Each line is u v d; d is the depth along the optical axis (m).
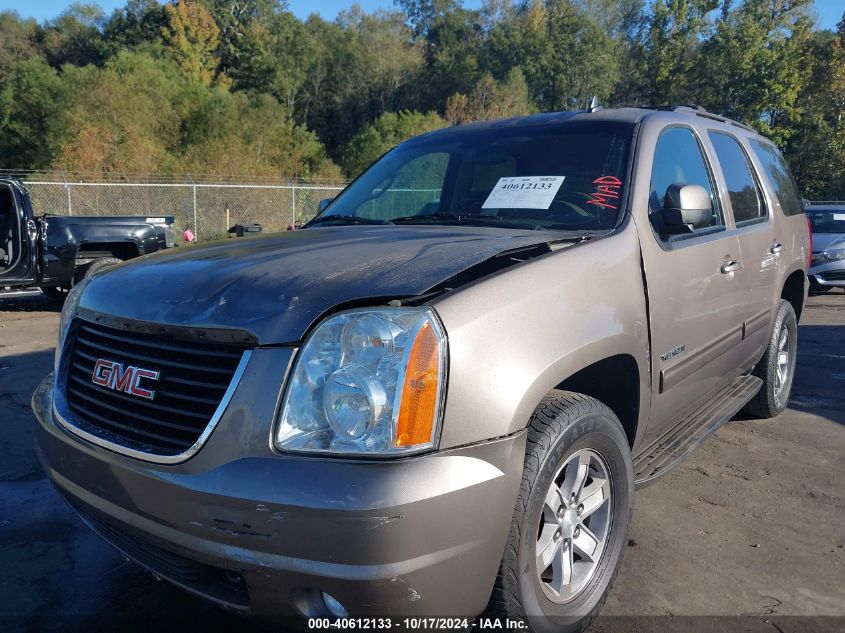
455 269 2.14
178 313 2.10
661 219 3.02
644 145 3.19
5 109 38.66
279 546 1.79
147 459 2.01
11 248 8.89
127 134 29.92
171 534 1.97
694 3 47.12
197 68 58.78
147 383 2.12
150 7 71.12
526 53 62.56
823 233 12.12
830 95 41.53
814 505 3.63
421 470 1.80
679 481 3.95
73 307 2.68
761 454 4.36
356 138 43.25
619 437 2.54
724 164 3.98
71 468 2.29
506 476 1.95
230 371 1.95
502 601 2.07
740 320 3.85
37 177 25.39
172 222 10.38
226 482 1.85
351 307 1.95
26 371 6.30
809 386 5.96
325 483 1.77
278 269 2.23
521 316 2.11
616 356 2.55
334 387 1.85
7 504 3.65
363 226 3.23
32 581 2.92
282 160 36.50
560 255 2.43
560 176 3.20
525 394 2.01
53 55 73.31
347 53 64.75
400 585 1.77
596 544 2.54
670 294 2.94
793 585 2.87
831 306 10.69
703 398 3.67
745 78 42.84
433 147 3.84
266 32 63.91
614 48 65.00
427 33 77.75
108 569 3.02
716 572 2.97
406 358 1.86
